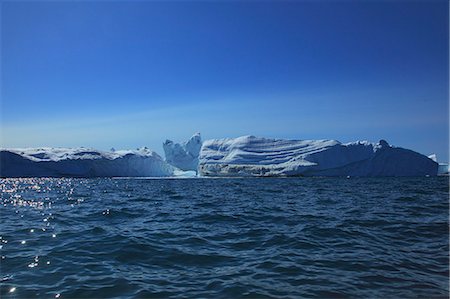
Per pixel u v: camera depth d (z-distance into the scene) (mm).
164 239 9594
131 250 8352
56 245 8969
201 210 16141
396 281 6211
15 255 8000
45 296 5645
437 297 5535
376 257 7656
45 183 51844
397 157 76625
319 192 28406
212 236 9984
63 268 7055
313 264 7184
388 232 10234
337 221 12156
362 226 11164
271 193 27922
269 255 7898
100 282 6246
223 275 6594
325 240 9266
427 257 7648
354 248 8438
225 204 19016
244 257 7781
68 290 5883
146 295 5668
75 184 48812
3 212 16625
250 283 6148
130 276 6566
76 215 14914
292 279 6328
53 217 14297
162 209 16750
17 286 6070
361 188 33750
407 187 34781
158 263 7402
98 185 45906
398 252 8055
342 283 6129
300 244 8836
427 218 12688
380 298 5492
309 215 13820
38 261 7531
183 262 7469
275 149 85438
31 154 72938
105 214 15023
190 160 116375
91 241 9359
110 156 79312
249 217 13523
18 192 32250
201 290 5863
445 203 18078
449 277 6414
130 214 15008
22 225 12219
